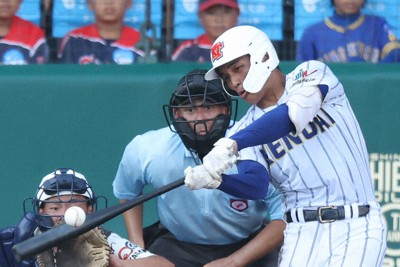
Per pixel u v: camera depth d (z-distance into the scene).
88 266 14.35
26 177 20.12
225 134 16.86
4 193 20.08
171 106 16.25
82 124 20.19
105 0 20.56
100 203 20.17
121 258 15.70
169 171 17.08
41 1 20.66
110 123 20.19
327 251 14.70
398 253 19.94
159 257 15.56
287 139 14.78
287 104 13.78
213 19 20.67
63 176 15.35
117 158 20.20
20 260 13.34
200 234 17.39
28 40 20.72
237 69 14.70
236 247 17.67
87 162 20.22
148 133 17.56
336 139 14.71
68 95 20.14
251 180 14.56
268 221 18.12
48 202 15.21
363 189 14.81
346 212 14.70
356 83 20.12
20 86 20.09
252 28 14.80
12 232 15.49
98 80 20.14
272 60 14.73
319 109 14.60
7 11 20.56
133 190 17.84
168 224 17.59
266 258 17.42
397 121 20.14
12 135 20.12
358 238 14.59
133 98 20.17
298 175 14.86
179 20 20.73
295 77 14.39
